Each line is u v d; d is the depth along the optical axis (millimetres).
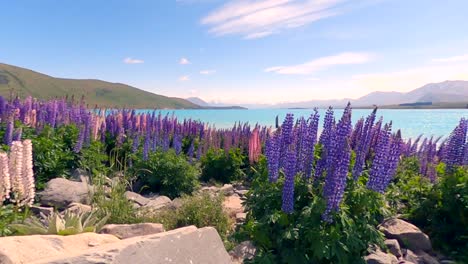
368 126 5719
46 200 8352
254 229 5598
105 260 3438
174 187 11273
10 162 5488
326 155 5629
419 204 8039
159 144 13555
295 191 5621
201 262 4180
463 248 6844
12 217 5613
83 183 9383
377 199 5492
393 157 5344
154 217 7816
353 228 5164
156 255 3832
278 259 5410
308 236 5082
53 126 13047
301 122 5906
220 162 14258
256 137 13070
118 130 15055
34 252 3852
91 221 6242
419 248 6949
